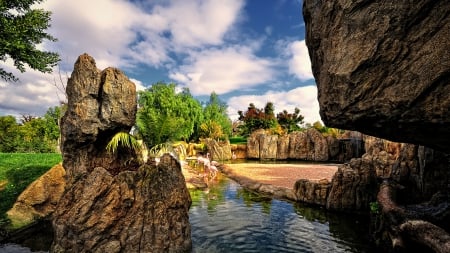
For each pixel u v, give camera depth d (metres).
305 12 7.22
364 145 37.72
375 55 4.94
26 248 8.63
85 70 9.18
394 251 7.50
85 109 9.03
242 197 16.58
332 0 5.89
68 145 9.34
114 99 9.30
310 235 10.07
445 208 7.93
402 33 4.63
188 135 50.56
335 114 5.92
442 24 4.21
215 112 65.25
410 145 11.80
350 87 5.36
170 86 49.28
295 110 63.66
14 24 13.59
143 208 8.02
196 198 16.22
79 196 7.82
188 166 30.23
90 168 9.50
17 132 33.25
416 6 4.46
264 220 11.86
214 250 8.59
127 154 10.38
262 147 45.72
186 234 8.59
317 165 33.41
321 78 6.46
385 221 8.63
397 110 4.73
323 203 14.30
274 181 20.81
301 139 44.12
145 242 7.66
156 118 15.62
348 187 13.38
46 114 38.44
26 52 14.45
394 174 12.45
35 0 15.07
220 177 25.28
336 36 5.76
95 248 7.24
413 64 4.50
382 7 4.88
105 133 9.61
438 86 4.25
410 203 10.55
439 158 9.57
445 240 5.72
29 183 13.30
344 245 9.12
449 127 4.34
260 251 8.57
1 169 14.88
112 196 7.69
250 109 63.31
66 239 7.39
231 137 73.44
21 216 10.53
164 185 8.64
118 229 7.59
